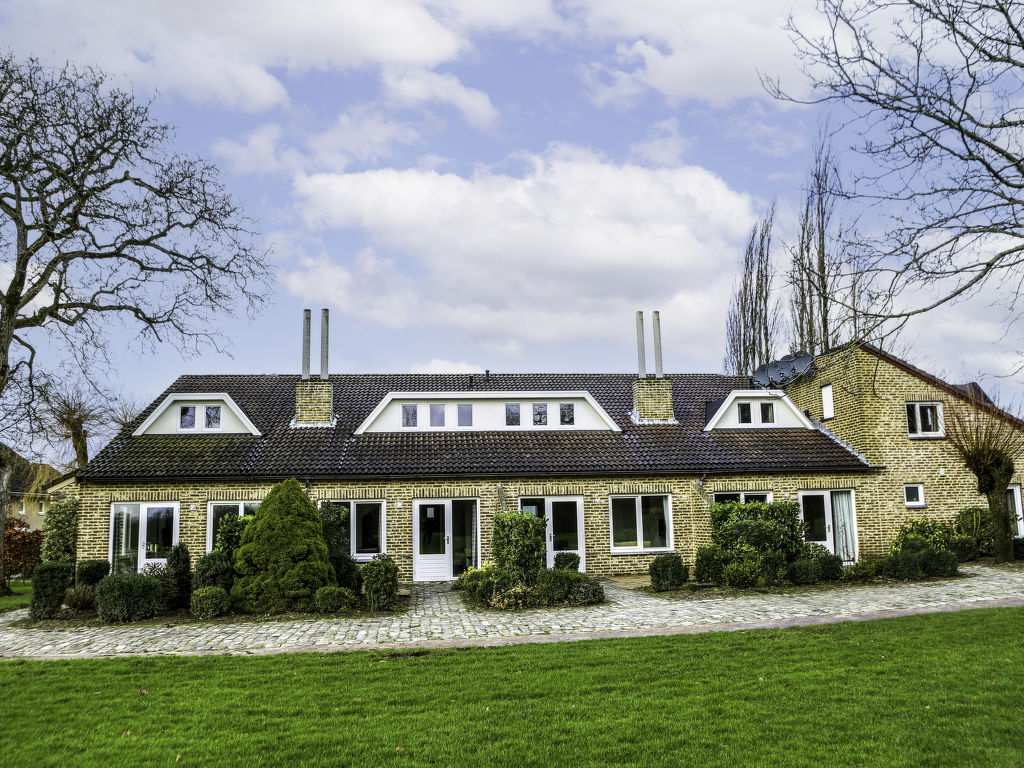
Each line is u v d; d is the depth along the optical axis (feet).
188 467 67.10
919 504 75.31
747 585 54.49
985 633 34.58
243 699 27.32
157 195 71.82
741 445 77.71
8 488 75.15
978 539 71.05
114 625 45.83
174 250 74.95
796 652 32.65
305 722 24.52
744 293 130.11
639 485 71.67
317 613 48.75
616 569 70.33
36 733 23.82
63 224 69.51
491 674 30.42
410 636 40.75
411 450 72.84
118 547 65.46
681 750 21.11
